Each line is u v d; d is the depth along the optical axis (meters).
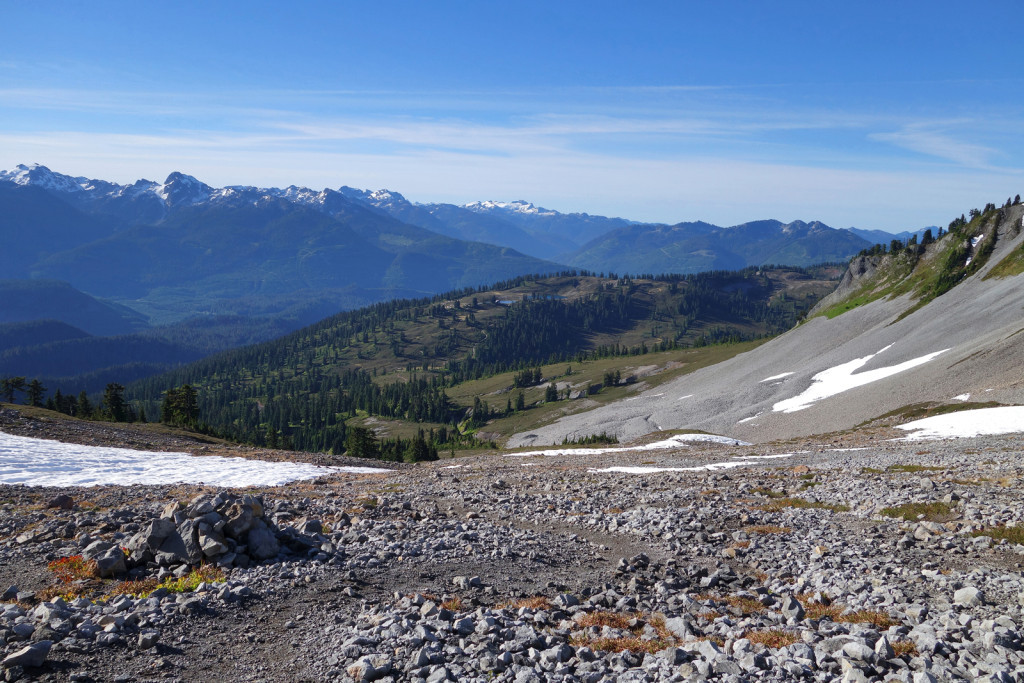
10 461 42.25
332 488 39.19
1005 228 193.88
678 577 18.98
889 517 25.48
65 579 17.17
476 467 61.84
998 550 19.92
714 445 80.56
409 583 17.61
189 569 18.02
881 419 87.88
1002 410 67.81
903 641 12.84
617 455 72.12
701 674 11.24
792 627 14.41
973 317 138.12
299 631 13.98
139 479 40.56
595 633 14.02
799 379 155.88
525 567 19.62
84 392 147.38
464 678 11.31
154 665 11.79
